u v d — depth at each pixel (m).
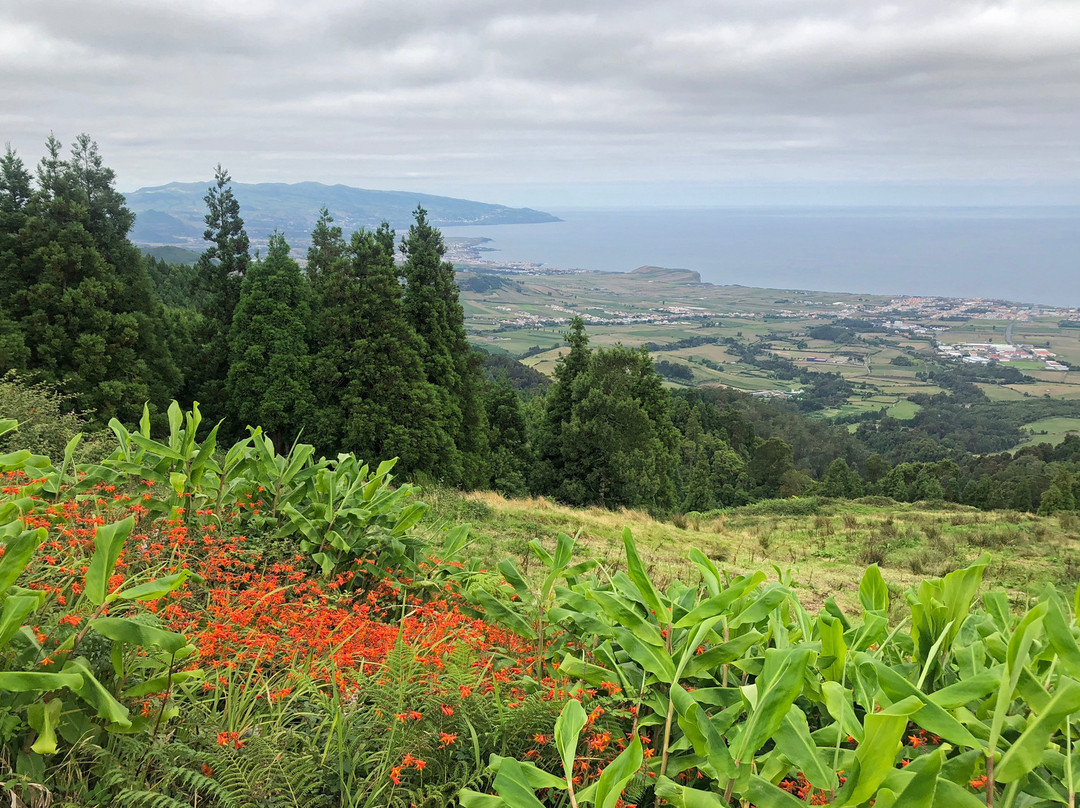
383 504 3.80
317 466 4.03
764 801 1.40
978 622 2.09
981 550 12.56
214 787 1.66
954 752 1.75
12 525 2.02
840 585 8.91
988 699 1.62
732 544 12.20
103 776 1.69
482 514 10.65
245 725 1.99
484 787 1.93
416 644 2.52
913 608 2.07
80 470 3.60
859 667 1.73
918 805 1.17
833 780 1.38
